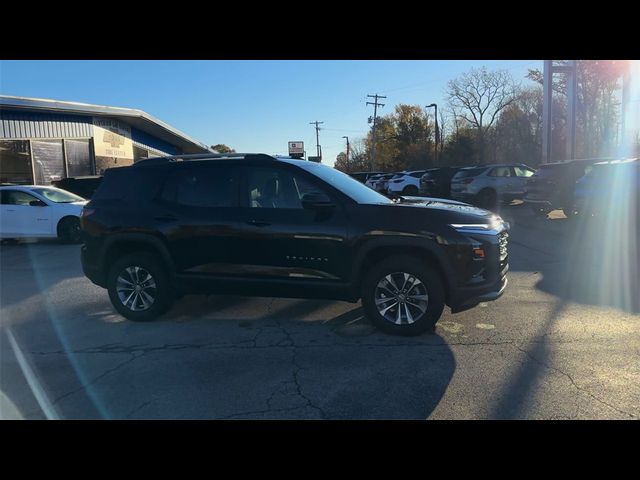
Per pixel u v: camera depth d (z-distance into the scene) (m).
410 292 5.02
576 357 4.47
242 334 5.30
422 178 23.05
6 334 5.53
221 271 5.49
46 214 12.48
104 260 5.95
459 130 55.34
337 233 5.04
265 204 5.41
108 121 24.59
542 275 7.67
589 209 11.91
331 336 5.16
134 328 5.63
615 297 6.39
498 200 18.31
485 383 3.98
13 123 18.78
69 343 5.19
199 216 5.52
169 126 29.12
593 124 41.84
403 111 69.12
